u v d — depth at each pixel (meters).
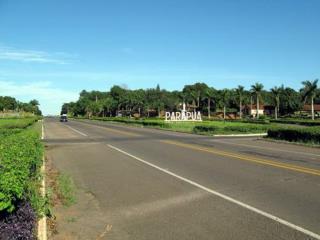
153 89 164.00
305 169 15.57
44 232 7.33
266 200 10.16
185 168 16.08
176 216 8.82
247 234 7.50
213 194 10.95
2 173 6.55
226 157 19.98
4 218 6.28
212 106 148.00
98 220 8.67
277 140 32.16
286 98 139.75
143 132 47.47
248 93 139.62
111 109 173.75
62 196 10.94
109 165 17.50
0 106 154.88
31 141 13.48
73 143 30.64
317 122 73.50
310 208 9.34
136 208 9.63
